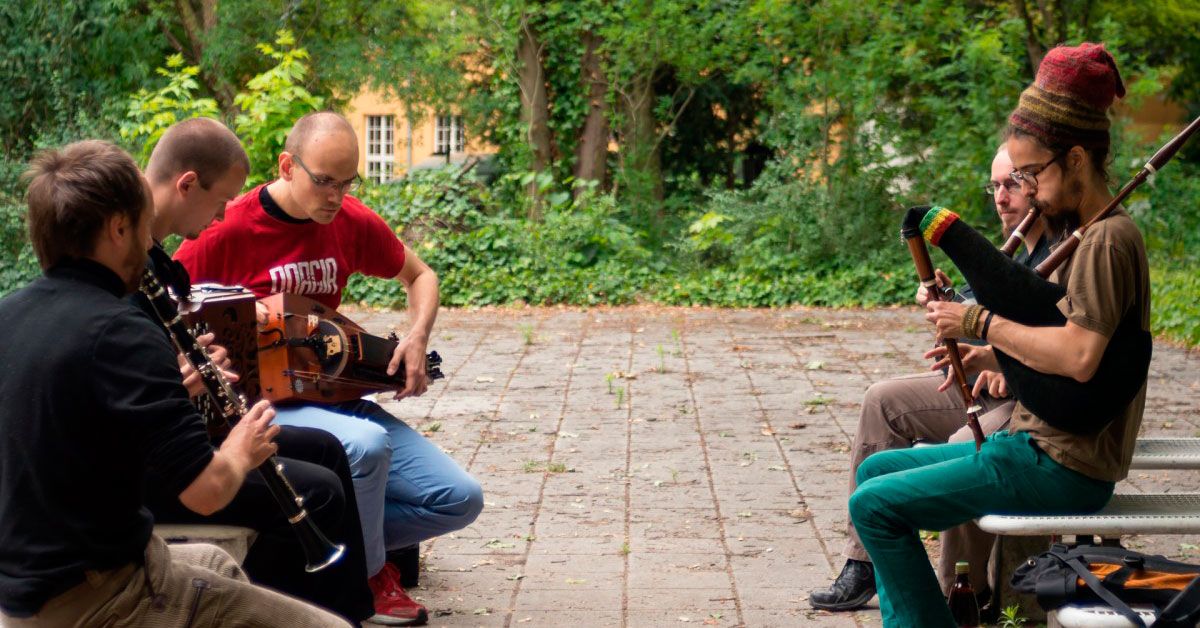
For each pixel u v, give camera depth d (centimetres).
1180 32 1781
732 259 1499
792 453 701
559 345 1098
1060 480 342
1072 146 338
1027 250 444
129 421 254
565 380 926
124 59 1622
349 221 457
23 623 255
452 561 517
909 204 1489
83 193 258
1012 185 439
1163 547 524
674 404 837
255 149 1409
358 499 415
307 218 438
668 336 1151
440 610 459
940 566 452
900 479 357
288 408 423
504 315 1310
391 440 455
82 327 255
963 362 405
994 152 1459
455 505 451
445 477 451
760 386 904
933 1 1511
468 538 548
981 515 352
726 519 575
